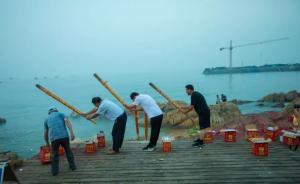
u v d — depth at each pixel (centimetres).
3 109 4516
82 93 7238
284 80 9394
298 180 537
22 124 2859
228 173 577
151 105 741
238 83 8650
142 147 779
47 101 5716
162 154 711
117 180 565
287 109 1529
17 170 639
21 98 6944
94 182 561
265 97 3747
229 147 752
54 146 608
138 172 600
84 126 2347
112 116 723
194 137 1040
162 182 547
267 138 776
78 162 675
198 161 650
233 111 2116
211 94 5406
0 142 1991
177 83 9662
